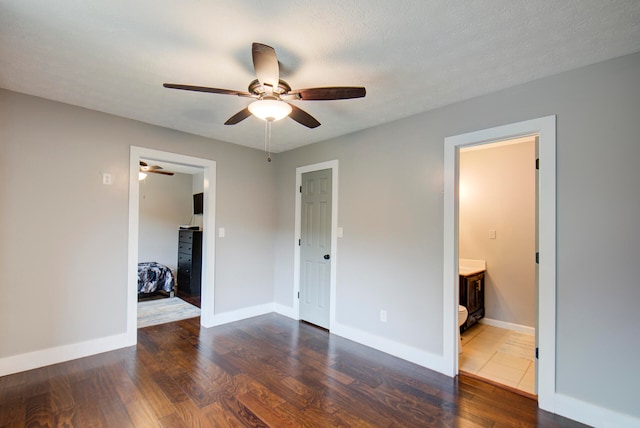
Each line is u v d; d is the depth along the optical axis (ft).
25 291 8.71
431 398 7.63
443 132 9.10
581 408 6.77
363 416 6.89
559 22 5.37
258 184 14.42
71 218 9.44
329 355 10.02
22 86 8.16
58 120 9.20
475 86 7.84
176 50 6.38
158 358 9.61
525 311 12.53
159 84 7.93
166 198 21.43
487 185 13.57
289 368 9.09
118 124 10.29
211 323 12.70
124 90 8.30
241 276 13.75
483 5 4.96
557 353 7.09
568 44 6.03
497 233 13.28
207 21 5.43
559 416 6.95
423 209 9.50
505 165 13.19
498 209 13.29
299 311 13.69
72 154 9.45
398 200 10.12
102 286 9.98
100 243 9.95
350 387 8.08
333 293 12.00
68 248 9.38
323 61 6.71
